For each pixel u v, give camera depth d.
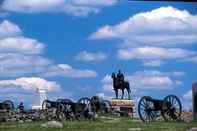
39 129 36.84
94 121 51.91
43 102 60.75
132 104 73.44
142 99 52.75
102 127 38.25
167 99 52.12
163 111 52.06
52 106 58.41
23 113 57.00
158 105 52.25
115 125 40.81
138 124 43.06
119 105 72.94
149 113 52.56
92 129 36.38
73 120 55.31
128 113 72.31
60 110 57.16
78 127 38.28
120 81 75.06
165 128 36.72
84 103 57.66
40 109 59.19
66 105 57.25
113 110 68.69
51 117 56.91
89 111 58.00
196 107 37.19
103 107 63.44
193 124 37.03
